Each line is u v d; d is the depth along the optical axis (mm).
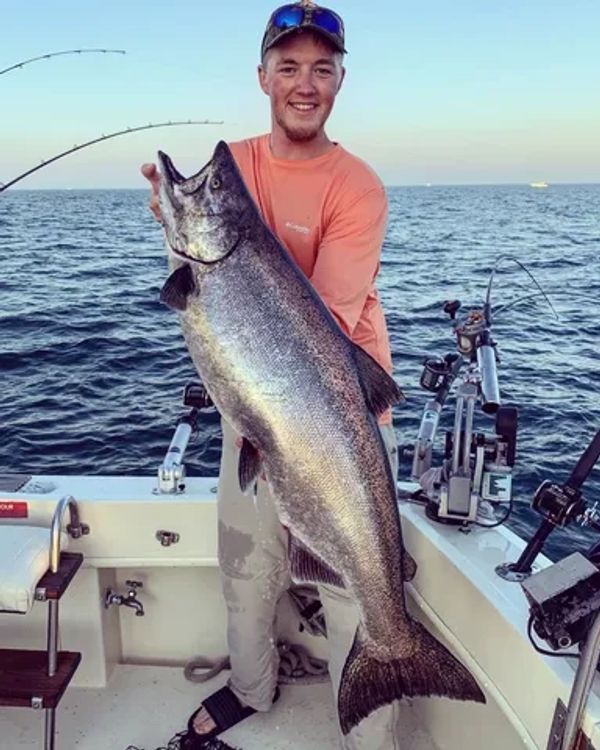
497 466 2416
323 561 1952
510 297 14711
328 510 1885
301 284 1875
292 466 1873
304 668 2865
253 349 1844
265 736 2619
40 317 12203
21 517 2625
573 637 1723
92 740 2586
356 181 2174
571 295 15375
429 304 13922
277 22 2078
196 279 1876
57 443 6727
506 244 27500
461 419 2426
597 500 5453
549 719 1765
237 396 1880
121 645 2965
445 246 26672
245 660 2568
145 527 2666
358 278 2133
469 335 2480
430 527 2480
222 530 2463
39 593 2307
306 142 2178
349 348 1899
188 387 2646
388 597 1947
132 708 2736
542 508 2125
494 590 2115
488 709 2248
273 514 2373
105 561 2674
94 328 11367
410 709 2754
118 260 21281
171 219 1881
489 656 2074
